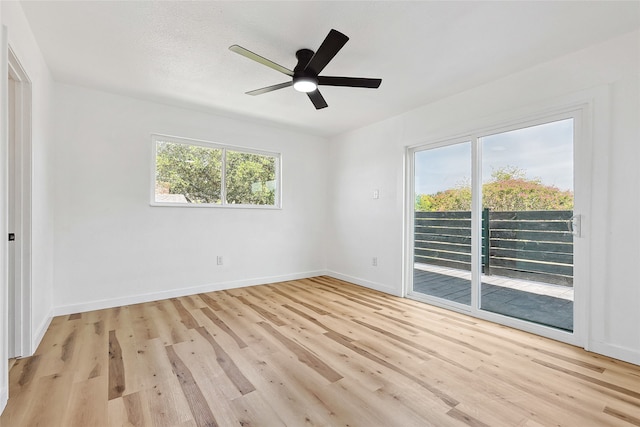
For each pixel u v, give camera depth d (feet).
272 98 10.93
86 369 6.39
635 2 5.82
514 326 8.95
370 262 13.82
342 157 15.58
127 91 10.44
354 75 9.02
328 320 9.50
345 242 15.30
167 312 10.11
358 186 14.57
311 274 16.02
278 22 6.60
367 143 14.14
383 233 13.21
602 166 7.22
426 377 6.19
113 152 10.67
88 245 10.21
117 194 10.75
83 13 6.35
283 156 14.96
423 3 5.96
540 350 7.44
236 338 8.06
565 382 6.00
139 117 11.16
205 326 8.91
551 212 8.37
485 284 9.82
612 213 7.09
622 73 6.93
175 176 12.16
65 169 9.83
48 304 9.00
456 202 10.76
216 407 5.19
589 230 7.45
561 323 8.17
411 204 12.38
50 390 5.62
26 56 6.58
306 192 15.81
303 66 7.63
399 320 9.55
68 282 9.86
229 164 13.52
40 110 7.89
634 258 6.79
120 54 8.00
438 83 9.54
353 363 6.75
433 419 4.92
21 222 6.90
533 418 4.95
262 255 14.33
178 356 7.02
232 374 6.26
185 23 6.67
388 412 5.09
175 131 11.89
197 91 10.39
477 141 10.02
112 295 10.62
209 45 7.53
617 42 6.99
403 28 6.77
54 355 7.00
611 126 7.09
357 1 5.92
